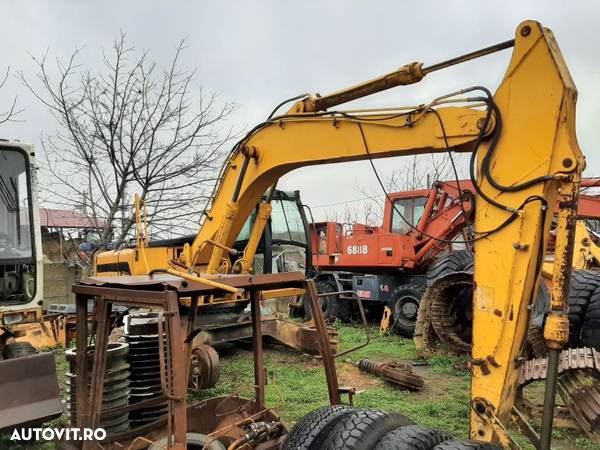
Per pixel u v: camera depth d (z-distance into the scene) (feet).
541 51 10.31
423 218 30.17
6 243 16.75
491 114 10.92
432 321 23.18
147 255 23.49
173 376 8.30
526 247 10.29
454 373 20.79
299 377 20.08
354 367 21.66
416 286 28.60
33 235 17.21
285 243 28.53
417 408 16.53
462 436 14.40
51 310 24.64
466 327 23.52
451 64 12.08
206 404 12.31
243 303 22.11
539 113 10.27
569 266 9.60
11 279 18.02
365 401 17.22
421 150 12.59
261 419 11.76
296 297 32.89
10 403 11.87
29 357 12.38
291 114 15.89
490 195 10.82
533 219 10.23
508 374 10.41
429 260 30.19
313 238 36.68
